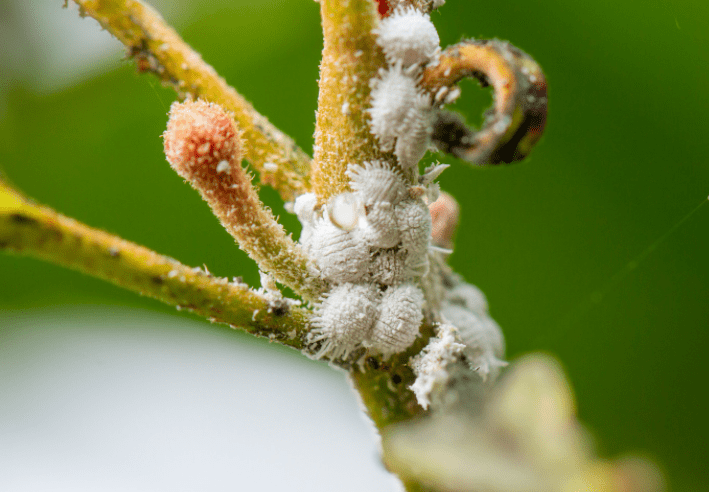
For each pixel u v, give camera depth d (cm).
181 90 10
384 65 9
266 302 9
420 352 10
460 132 9
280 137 10
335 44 9
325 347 10
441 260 10
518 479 10
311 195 10
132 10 10
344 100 9
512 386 10
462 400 10
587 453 10
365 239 10
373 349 10
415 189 9
